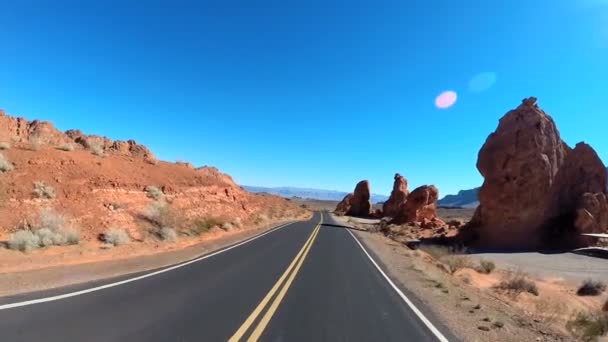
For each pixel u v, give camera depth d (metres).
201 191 33.09
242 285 11.62
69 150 24.11
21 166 18.72
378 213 102.44
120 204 20.73
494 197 38.19
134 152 37.78
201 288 10.84
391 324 8.52
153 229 20.70
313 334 7.42
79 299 8.73
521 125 37.75
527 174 36.81
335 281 13.34
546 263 27.50
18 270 10.99
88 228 17.11
